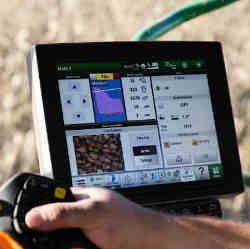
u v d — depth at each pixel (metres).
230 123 1.55
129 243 1.00
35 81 1.40
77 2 6.37
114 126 1.43
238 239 1.16
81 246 0.96
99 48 1.45
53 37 6.09
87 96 1.42
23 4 6.61
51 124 1.36
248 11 5.34
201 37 5.29
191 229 1.11
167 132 1.48
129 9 6.02
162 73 1.51
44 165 1.39
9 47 6.09
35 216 0.93
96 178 1.38
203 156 1.50
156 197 1.43
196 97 1.53
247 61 4.93
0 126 5.37
